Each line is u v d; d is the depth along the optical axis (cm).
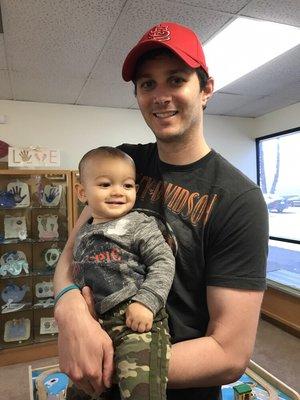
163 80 85
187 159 92
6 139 350
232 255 79
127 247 89
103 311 82
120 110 392
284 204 417
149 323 77
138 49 85
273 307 368
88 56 250
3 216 333
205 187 87
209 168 90
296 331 335
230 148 449
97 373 72
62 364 76
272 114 428
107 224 94
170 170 94
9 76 286
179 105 85
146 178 100
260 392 162
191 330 83
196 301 85
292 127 397
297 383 255
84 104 374
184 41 84
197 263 84
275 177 434
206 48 245
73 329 76
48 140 365
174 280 85
